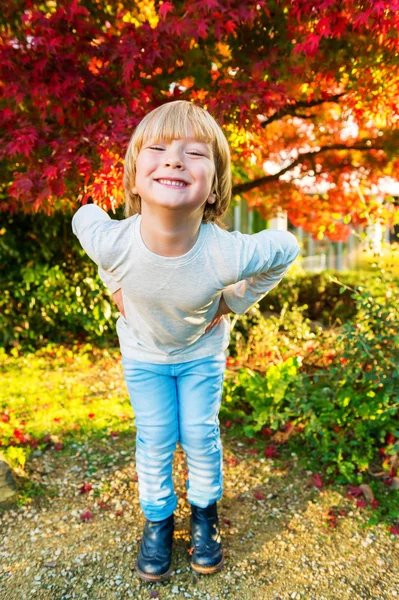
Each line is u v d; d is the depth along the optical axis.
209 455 1.88
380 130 4.09
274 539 2.10
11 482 2.28
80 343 5.03
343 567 1.96
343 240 5.08
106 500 2.33
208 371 1.80
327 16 2.46
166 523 1.94
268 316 5.82
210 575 1.91
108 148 2.43
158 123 1.40
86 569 1.93
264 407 2.88
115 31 3.08
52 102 2.75
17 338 4.74
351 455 2.62
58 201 3.32
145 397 1.80
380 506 2.31
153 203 1.37
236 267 1.50
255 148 2.93
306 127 4.69
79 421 3.13
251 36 2.90
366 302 2.72
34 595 1.80
